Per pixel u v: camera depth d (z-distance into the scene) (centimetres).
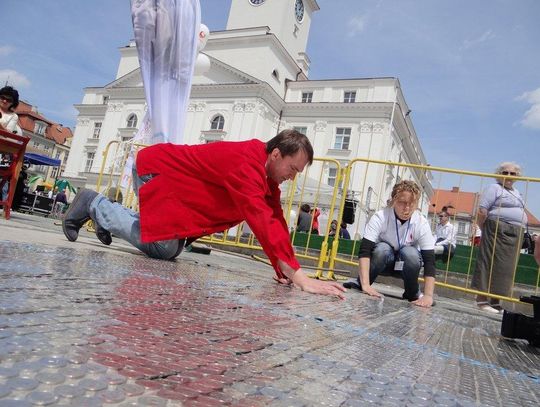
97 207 311
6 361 58
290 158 216
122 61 3891
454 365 122
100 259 225
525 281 621
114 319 97
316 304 208
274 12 3425
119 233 306
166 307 125
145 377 63
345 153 2991
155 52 554
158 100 552
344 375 86
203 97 3222
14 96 497
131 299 126
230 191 215
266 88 3058
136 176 305
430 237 380
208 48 3403
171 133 564
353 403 69
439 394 85
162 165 258
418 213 389
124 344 78
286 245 204
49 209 1462
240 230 591
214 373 71
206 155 243
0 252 179
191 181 251
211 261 435
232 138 3077
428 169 509
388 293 489
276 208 234
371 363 103
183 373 68
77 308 101
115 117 3584
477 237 746
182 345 86
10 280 122
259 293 207
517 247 444
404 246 387
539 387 111
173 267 268
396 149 3372
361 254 382
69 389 52
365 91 3116
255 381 71
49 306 98
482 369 123
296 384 74
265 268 524
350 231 1237
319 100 3262
